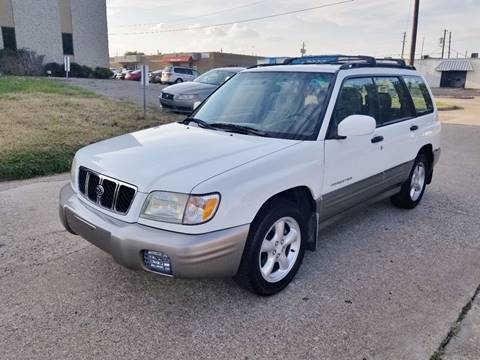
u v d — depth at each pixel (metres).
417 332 2.84
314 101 3.74
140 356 2.57
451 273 3.69
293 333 2.81
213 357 2.57
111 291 3.28
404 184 5.12
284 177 3.14
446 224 4.88
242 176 2.89
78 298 3.17
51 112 10.84
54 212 4.91
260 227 3.04
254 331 2.82
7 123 9.05
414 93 5.15
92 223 2.99
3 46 28.47
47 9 30.02
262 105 3.94
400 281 3.53
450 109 21.44
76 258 3.80
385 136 4.36
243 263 3.04
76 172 3.39
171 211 2.73
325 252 4.07
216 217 2.75
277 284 3.28
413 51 24.83
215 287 3.37
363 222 4.89
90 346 2.64
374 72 4.39
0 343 2.65
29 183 6.04
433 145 5.50
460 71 55.66
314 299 3.23
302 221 3.44
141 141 3.52
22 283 3.36
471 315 3.04
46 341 2.68
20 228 4.43
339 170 3.74
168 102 12.09
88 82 23.78
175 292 3.28
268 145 3.31
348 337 2.77
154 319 2.94
